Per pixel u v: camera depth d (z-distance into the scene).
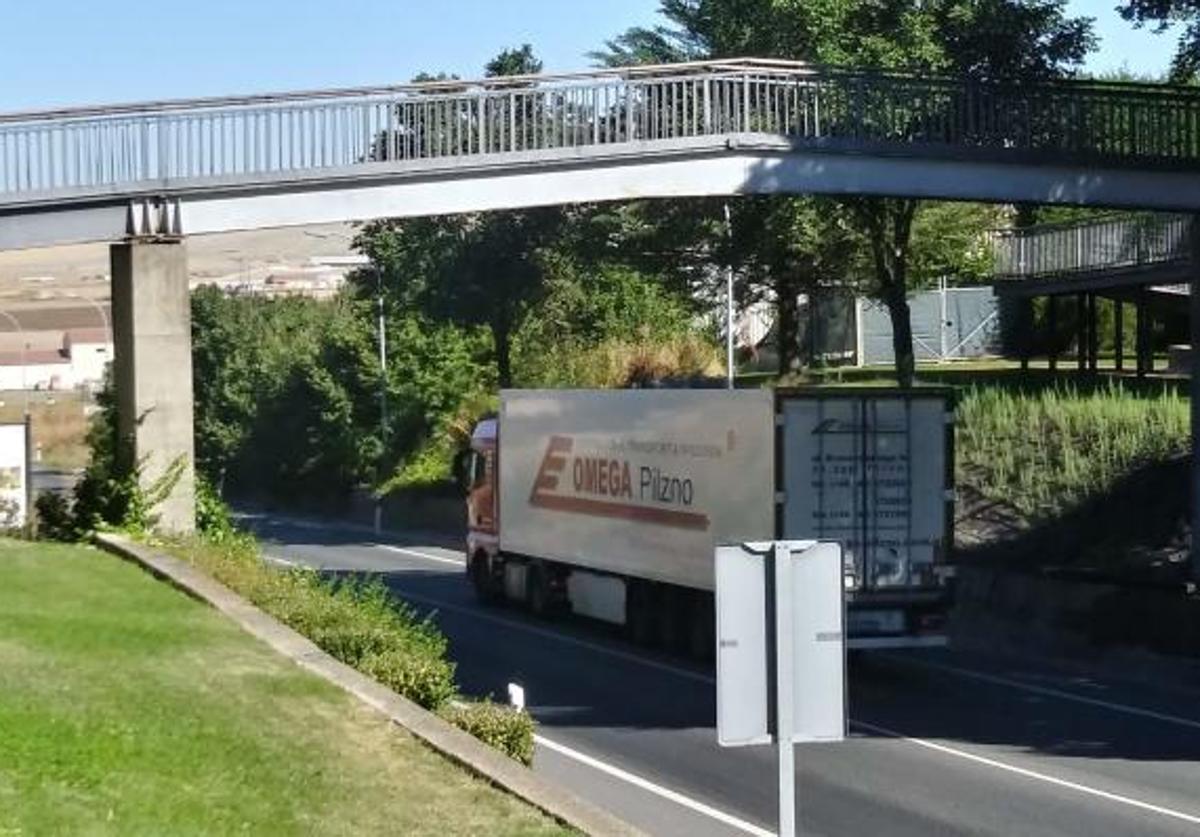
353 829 9.91
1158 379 43.47
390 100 26.28
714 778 18.39
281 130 25.72
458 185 26.53
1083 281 43.66
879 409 25.92
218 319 79.88
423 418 66.56
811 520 25.75
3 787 9.55
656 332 61.69
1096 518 33.09
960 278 54.09
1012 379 47.19
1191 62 29.06
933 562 25.89
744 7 39.56
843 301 59.12
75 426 82.31
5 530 28.23
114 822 9.23
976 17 35.72
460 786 11.10
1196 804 16.75
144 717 11.90
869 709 23.36
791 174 27.61
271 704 12.90
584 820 10.47
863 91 28.00
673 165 27.33
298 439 72.69
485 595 37.16
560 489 33.00
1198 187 28.53
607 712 23.08
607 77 27.19
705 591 27.94
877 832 15.56
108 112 24.94
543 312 61.12
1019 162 28.03
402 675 14.66
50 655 13.95
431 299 56.59
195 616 16.81
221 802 10.05
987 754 19.78
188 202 25.34
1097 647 28.09
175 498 24.72
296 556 50.06
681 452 28.41
